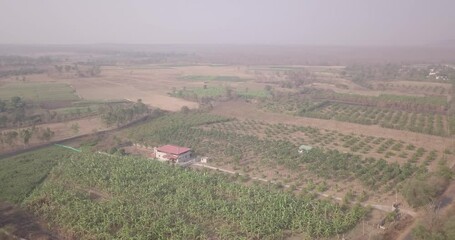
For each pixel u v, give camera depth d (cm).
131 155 13362
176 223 8538
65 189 10438
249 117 19462
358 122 18088
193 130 16350
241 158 13138
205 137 15500
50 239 8288
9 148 14050
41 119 17800
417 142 14912
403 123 17538
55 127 17088
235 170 12075
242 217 8781
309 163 12475
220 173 11625
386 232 8331
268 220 8594
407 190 9619
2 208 9619
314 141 15188
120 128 17325
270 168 12231
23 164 12369
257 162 12762
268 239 8088
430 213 8775
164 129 16350
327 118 18938
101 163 12000
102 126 17475
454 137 15350
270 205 9219
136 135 15525
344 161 12375
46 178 11412
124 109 18300
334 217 8819
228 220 8794
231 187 10206
